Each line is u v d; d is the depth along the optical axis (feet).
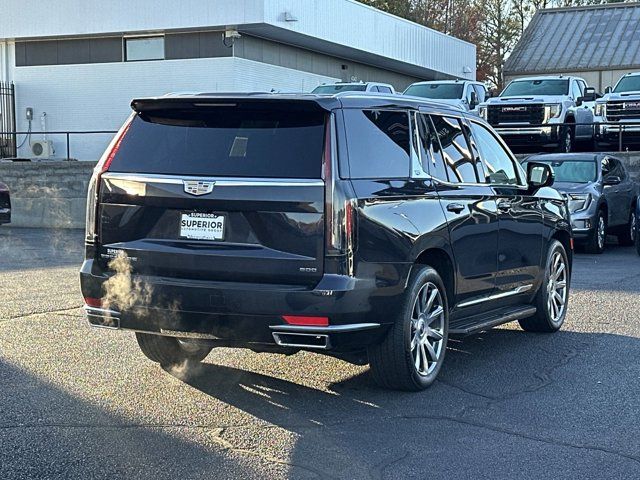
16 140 100.07
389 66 120.88
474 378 23.16
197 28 90.22
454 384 22.53
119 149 20.61
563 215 29.91
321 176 18.93
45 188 75.36
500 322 25.13
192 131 20.25
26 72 99.71
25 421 18.86
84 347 25.76
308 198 18.83
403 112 22.08
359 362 21.83
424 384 21.67
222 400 20.72
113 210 20.20
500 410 20.21
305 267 18.78
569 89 78.28
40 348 25.55
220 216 19.29
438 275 22.03
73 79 98.22
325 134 19.34
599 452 17.42
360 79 117.19
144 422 18.95
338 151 19.27
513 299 26.86
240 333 19.25
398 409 20.22
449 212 22.47
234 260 19.02
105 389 21.43
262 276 18.95
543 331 29.25
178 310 19.39
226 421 19.13
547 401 20.97
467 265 23.47
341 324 18.86
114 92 96.78
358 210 19.15
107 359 24.38
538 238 27.84
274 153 19.39
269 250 18.98
